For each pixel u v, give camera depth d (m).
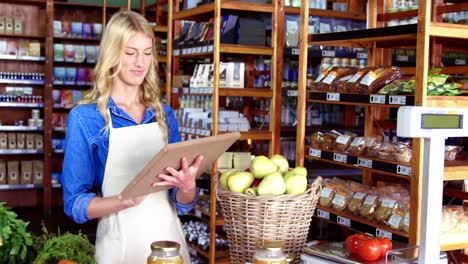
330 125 5.54
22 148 8.23
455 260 3.56
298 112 3.76
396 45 3.89
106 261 2.46
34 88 8.51
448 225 3.07
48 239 2.03
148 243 2.48
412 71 4.13
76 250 1.96
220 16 4.65
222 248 4.66
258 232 2.16
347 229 4.40
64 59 8.37
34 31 8.46
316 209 3.69
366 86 3.41
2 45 8.13
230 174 2.32
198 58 5.98
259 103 5.36
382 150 3.33
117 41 2.38
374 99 3.25
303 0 3.69
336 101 3.53
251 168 2.33
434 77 3.16
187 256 2.62
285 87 5.25
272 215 2.14
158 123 2.56
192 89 4.93
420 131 1.66
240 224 2.19
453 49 4.20
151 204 2.51
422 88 2.91
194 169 2.18
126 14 2.42
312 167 5.35
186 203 2.56
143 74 2.44
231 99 5.31
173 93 5.61
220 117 4.77
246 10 4.66
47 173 8.19
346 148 3.60
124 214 2.47
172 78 5.64
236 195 2.17
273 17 4.68
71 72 8.45
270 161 2.33
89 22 8.78
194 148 2.06
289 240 2.19
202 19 5.45
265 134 4.74
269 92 4.72
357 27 5.52
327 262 1.98
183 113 5.25
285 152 5.41
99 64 2.42
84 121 2.44
